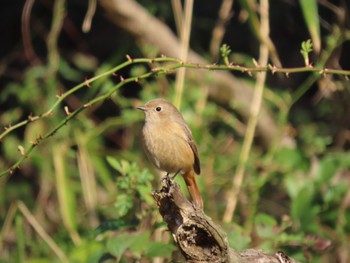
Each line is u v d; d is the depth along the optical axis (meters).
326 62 12.57
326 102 14.22
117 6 13.26
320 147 13.02
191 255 7.04
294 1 15.53
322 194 11.10
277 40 16.48
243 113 14.35
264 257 7.72
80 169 13.17
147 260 9.79
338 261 11.12
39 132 13.70
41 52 16.78
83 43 16.81
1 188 15.02
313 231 10.36
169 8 16.11
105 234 10.30
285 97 14.04
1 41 17.47
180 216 7.20
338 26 12.51
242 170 12.11
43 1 16.62
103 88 13.40
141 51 14.18
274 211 12.80
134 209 9.93
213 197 12.70
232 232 9.27
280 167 11.97
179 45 13.80
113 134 15.13
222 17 13.90
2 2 17.28
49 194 14.08
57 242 12.66
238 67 8.63
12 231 13.12
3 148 15.38
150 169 13.26
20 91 14.59
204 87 13.52
